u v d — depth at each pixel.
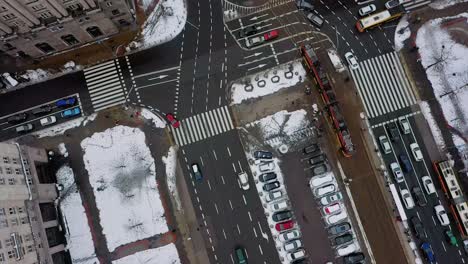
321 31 106.44
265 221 98.12
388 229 97.75
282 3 107.19
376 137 101.69
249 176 100.12
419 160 99.88
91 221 98.38
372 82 104.19
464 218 95.44
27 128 102.62
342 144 97.88
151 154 101.31
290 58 105.50
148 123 102.81
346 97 103.62
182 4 107.25
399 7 106.06
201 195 99.56
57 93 104.81
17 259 78.00
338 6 107.38
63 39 102.31
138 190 99.62
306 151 100.00
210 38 106.44
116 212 98.75
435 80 103.81
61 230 97.56
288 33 106.50
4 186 79.50
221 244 97.56
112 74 105.50
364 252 97.06
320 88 101.19
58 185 99.31
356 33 106.38
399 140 101.31
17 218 82.25
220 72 105.00
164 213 98.81
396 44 105.81
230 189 99.62
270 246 97.12
